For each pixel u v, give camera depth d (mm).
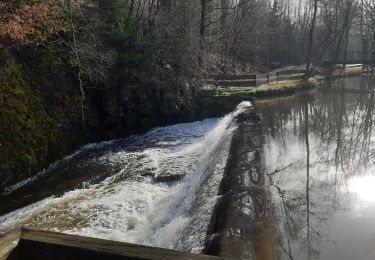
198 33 21984
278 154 9656
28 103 10211
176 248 4309
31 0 10266
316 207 5883
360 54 50781
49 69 11617
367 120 15086
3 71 9680
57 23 11852
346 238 4711
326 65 36469
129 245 1591
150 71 15891
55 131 10961
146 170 10055
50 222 7141
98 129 13430
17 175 8930
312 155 9742
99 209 7641
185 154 11469
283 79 25984
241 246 3730
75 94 12539
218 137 11344
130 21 16422
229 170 6656
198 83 19031
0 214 7520
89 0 13867
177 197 7848
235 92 19703
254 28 33250
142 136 14352
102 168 10352
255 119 11953
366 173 7996
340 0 36844
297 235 4742
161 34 17156
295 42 49125
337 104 19234
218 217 4691
